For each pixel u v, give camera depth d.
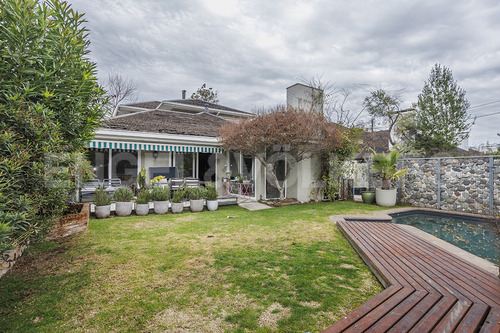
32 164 4.57
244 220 10.99
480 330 3.05
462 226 11.37
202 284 4.91
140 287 4.79
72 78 4.99
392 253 6.08
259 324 3.64
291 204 15.98
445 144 22.53
